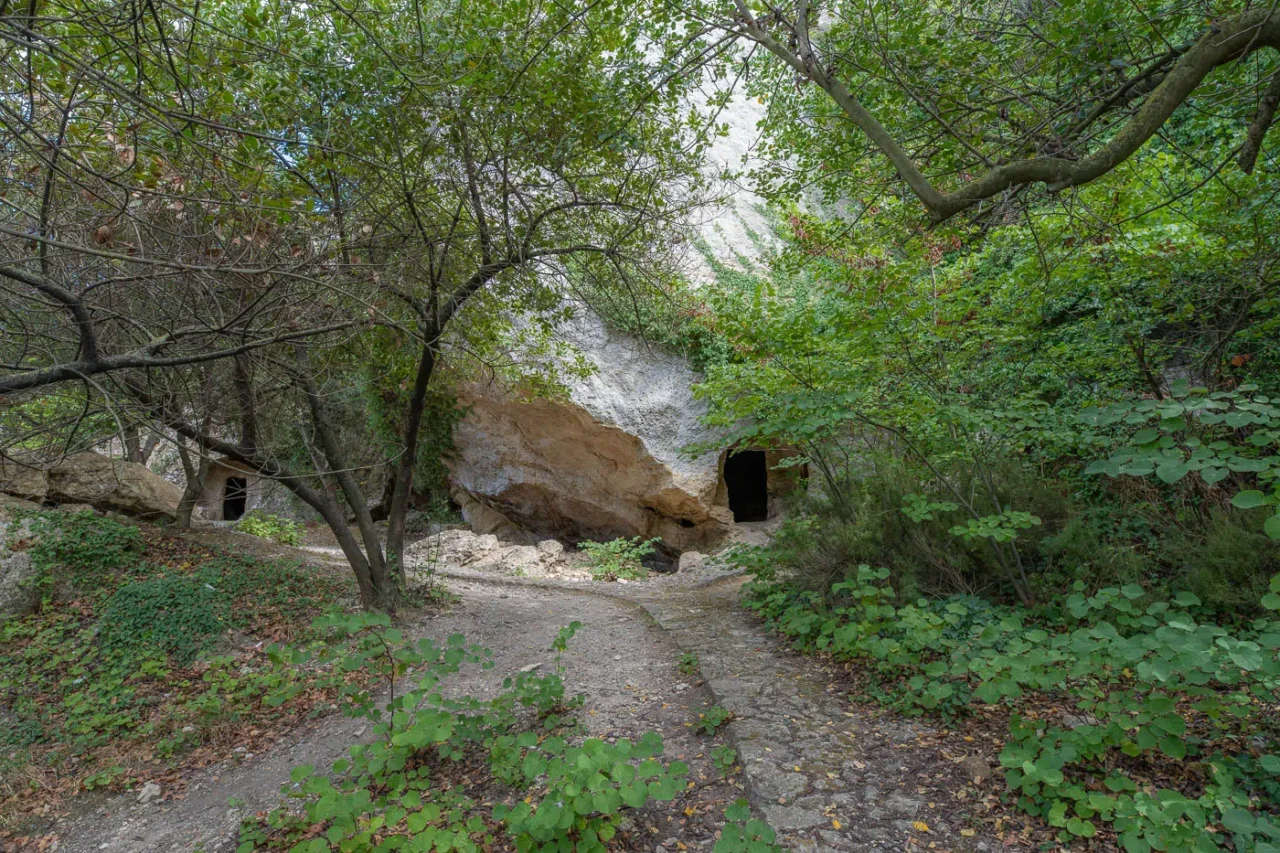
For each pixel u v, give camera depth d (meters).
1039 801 2.97
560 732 4.30
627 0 4.89
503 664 6.12
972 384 6.94
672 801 3.40
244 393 6.11
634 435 12.63
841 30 5.73
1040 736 3.23
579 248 6.39
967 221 5.12
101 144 3.52
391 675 3.71
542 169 6.30
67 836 4.07
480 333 8.00
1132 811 2.62
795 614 5.82
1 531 7.46
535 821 2.73
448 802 3.37
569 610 8.26
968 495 5.48
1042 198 4.98
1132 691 3.56
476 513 16.95
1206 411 2.83
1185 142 7.09
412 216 5.27
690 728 4.24
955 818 3.02
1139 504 5.91
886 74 5.20
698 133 6.35
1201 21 4.85
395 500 7.89
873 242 6.62
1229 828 2.31
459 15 4.65
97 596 7.19
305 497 7.18
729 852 2.57
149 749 4.96
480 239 6.20
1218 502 5.25
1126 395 6.35
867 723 3.96
